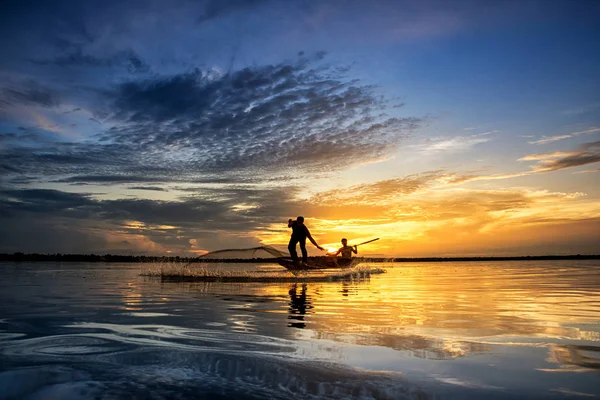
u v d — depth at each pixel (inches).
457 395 85.0
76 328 156.3
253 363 107.4
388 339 136.6
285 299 265.0
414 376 97.0
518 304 231.1
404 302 245.0
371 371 100.7
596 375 97.6
